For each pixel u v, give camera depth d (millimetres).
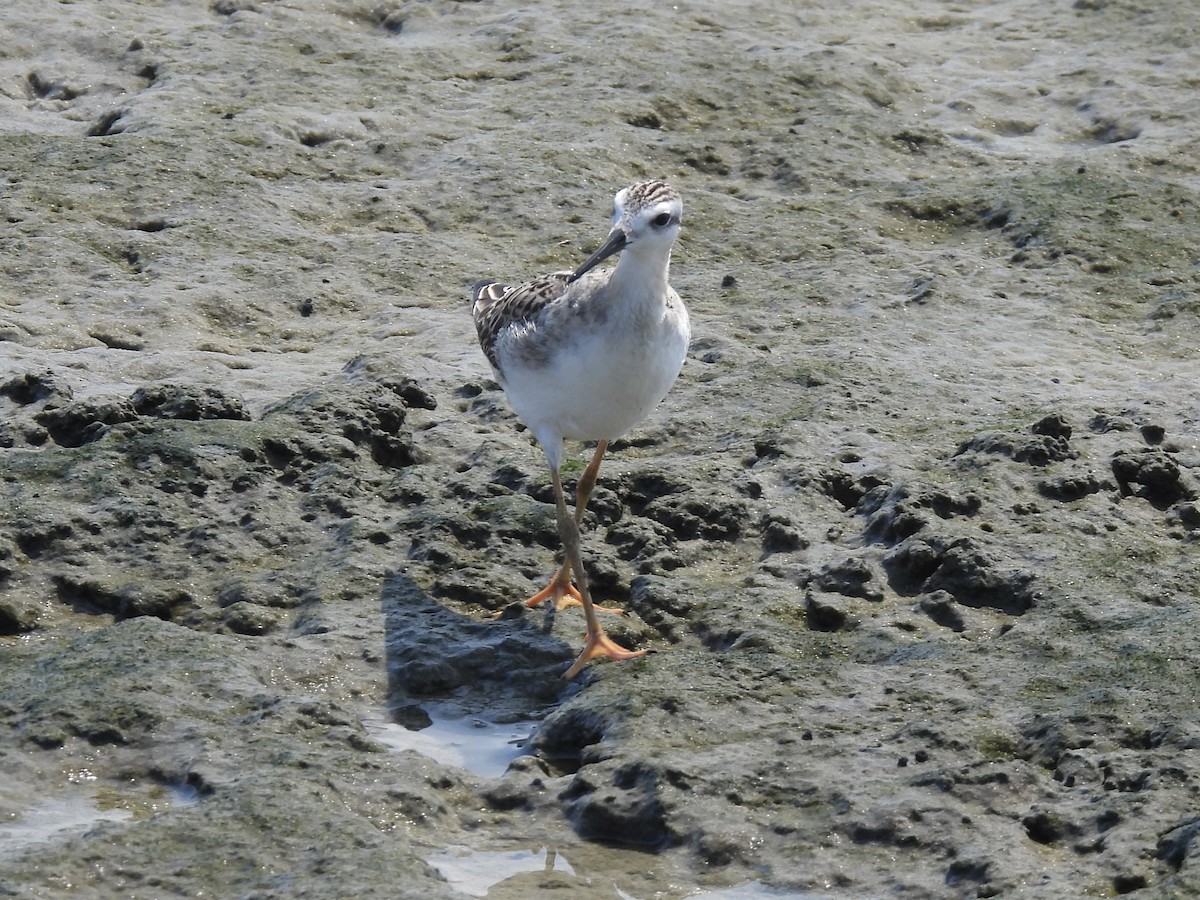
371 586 11406
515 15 23594
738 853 8750
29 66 21109
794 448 13375
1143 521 12492
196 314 15625
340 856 8352
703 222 18375
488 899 8438
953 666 10406
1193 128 20984
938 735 9523
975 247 18094
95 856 8266
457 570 11656
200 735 9523
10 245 16453
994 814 8883
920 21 24828
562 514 10977
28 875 8094
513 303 11312
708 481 12828
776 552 12102
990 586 11391
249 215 17625
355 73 21438
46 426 13078
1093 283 17203
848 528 12375
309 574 11492
